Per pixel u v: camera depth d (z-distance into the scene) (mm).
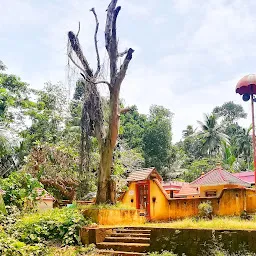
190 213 16562
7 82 29125
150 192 19219
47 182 23094
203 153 46844
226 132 57156
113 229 12086
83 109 15297
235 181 19797
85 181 23016
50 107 31703
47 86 32531
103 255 10617
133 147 41719
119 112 14977
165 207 18031
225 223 10352
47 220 12422
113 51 15133
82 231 11922
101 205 13891
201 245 9383
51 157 22734
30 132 30047
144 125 44438
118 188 19875
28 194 15023
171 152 42625
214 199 15836
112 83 14906
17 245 10156
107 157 14711
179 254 9641
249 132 49094
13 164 26062
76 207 13977
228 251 8914
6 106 25391
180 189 25688
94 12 15445
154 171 19734
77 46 15156
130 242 11242
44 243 11508
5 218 12375
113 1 15336
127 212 13836
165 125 42000
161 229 10320
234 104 64938
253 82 14430
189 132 55938
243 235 8898
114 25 15234
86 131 15250
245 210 15055
